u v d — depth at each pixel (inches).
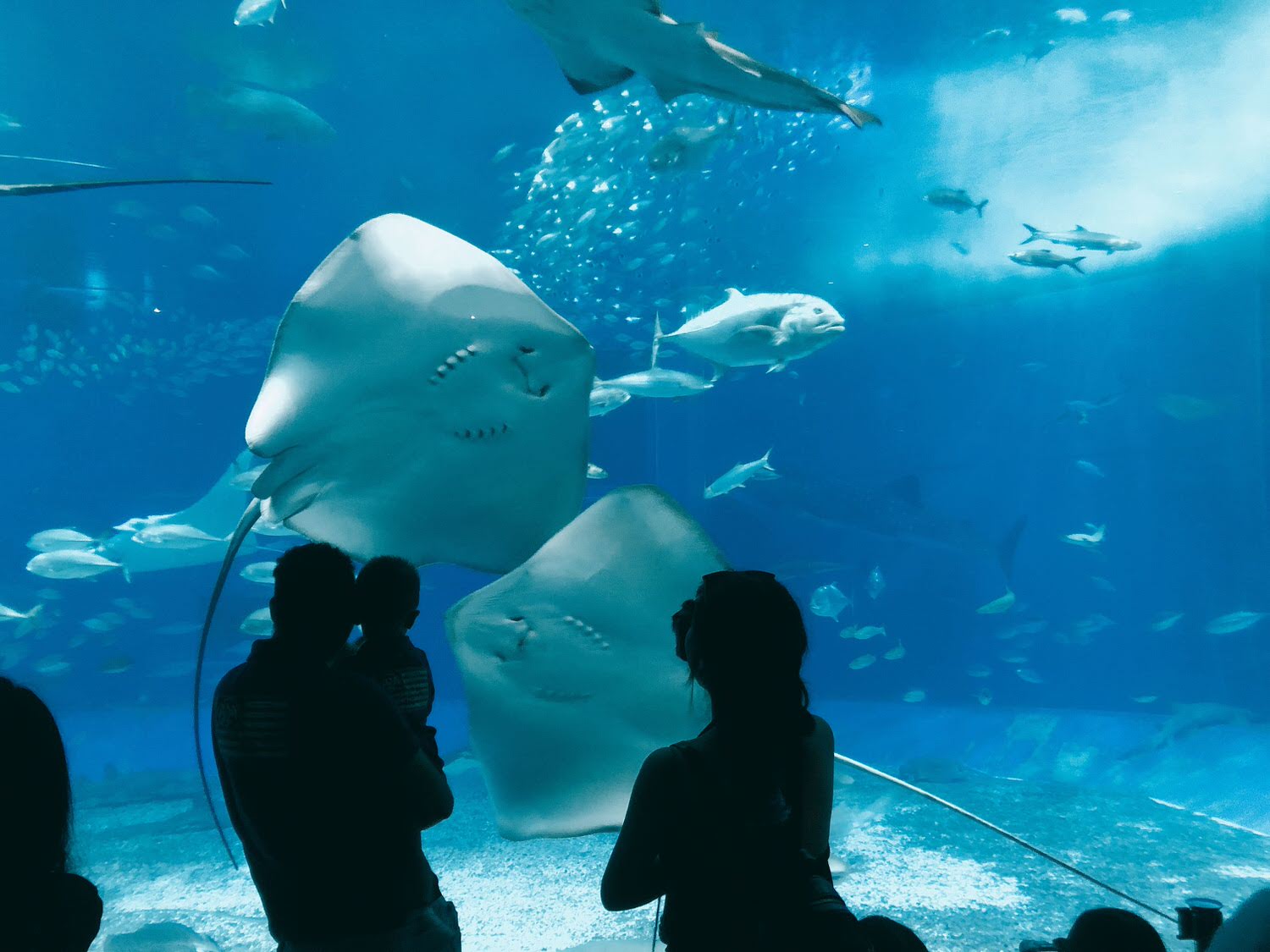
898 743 442.3
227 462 810.2
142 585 768.3
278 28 491.5
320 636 59.4
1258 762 309.7
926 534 530.0
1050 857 64.4
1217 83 413.1
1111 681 644.7
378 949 56.6
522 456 89.6
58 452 770.2
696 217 556.7
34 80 549.6
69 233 641.0
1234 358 559.8
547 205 553.3
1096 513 666.8
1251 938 45.6
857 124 87.2
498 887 191.5
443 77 565.9
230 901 195.0
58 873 37.5
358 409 83.0
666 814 43.3
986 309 608.7
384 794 57.3
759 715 44.0
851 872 195.8
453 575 761.6
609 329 695.7
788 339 209.0
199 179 69.2
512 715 84.7
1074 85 436.8
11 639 519.5
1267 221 463.8
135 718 563.8
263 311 717.3
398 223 83.6
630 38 89.5
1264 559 585.3
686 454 783.1
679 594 78.1
